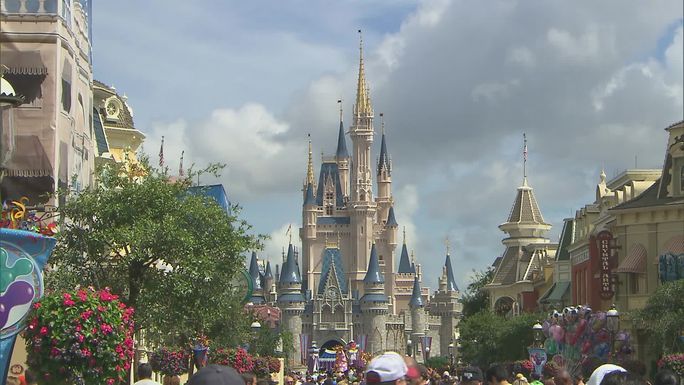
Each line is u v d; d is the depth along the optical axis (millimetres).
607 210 73812
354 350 183875
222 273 40625
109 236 38469
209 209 40719
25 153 41844
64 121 43406
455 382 40125
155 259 39188
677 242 67938
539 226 129750
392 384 13805
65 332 21391
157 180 40344
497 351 100812
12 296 20922
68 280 37938
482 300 159625
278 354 102062
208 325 45031
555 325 58125
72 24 45219
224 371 11766
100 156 59469
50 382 21656
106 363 21953
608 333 53500
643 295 69438
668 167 69812
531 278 120688
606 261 71938
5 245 20828
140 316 38875
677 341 54750
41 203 40781
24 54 42250
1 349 20922
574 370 52312
